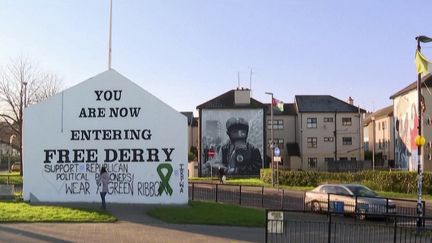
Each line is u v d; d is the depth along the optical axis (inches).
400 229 533.3
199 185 1729.8
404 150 2630.4
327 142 3006.9
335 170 2677.2
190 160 2859.3
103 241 587.5
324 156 2997.0
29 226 687.7
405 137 2623.0
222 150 2664.9
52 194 1018.1
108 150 1030.4
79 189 1021.8
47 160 1023.6
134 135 1034.1
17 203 959.0
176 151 1032.2
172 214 825.5
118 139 1032.2
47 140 1027.3
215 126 2674.7
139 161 1030.4
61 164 1023.6
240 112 2682.1
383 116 3211.1
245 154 2664.9
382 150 3228.3
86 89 1037.2
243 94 2696.9
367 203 938.1
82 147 1029.2
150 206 956.0
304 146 2999.5
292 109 3100.4
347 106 3048.7
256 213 886.4
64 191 1019.9
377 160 3095.5
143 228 697.0
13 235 613.9
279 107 2206.0
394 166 2819.9
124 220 768.9
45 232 639.8
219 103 2696.9
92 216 776.9
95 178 1024.9
